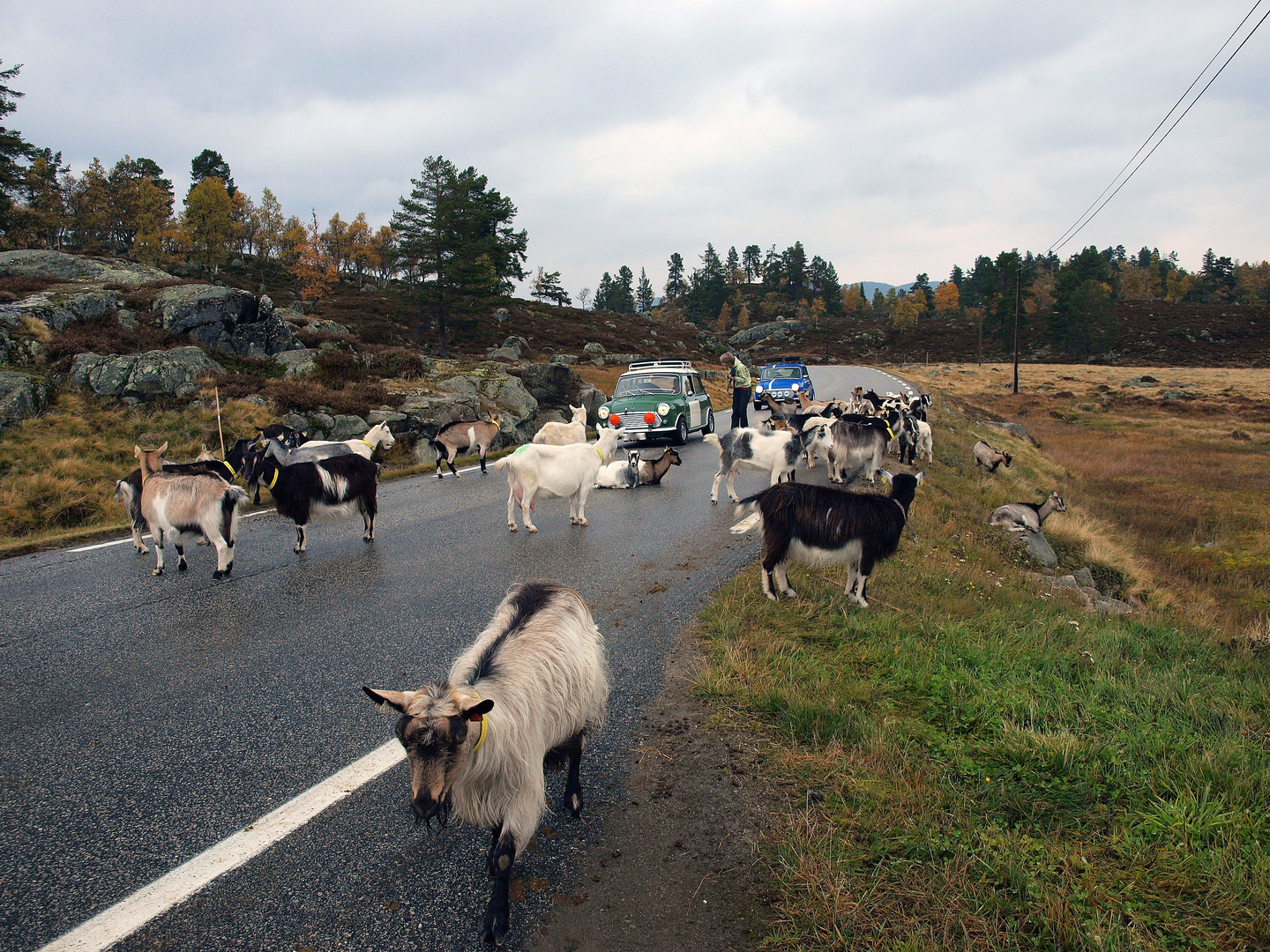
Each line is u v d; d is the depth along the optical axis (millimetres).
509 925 2850
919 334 116688
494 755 2723
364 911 2922
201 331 21875
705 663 5281
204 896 2998
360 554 8586
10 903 2967
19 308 19641
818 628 5934
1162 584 12531
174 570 7969
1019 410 46812
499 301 67750
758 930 2809
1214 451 31312
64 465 14539
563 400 28828
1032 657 5441
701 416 19875
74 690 4961
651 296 175875
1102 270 130625
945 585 7391
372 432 14594
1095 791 3578
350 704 4727
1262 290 147375
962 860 3059
